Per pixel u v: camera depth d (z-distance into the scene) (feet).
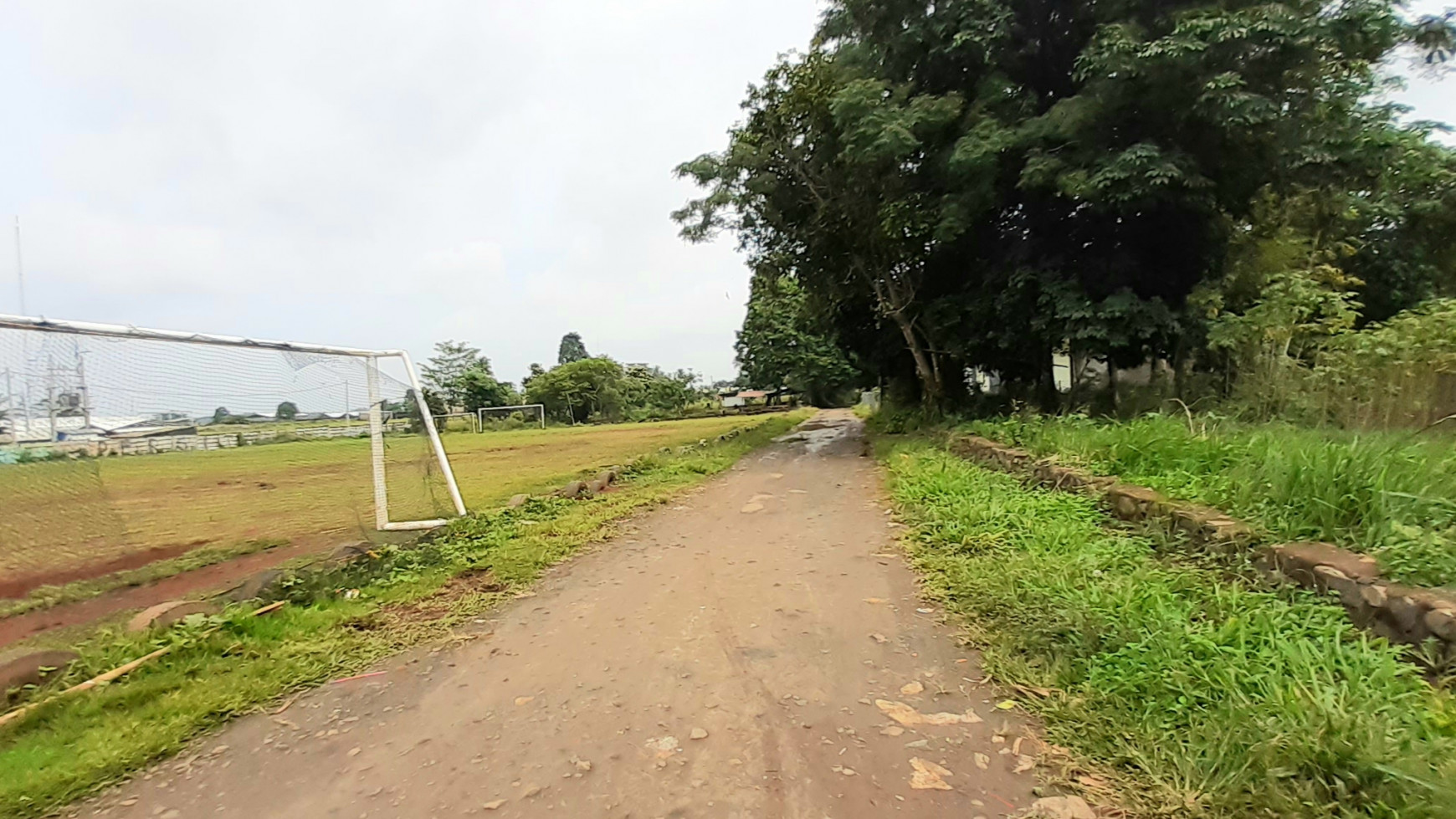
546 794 8.23
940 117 37.99
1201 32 29.17
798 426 92.27
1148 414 28.73
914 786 7.99
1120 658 10.11
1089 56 31.73
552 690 11.08
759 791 8.06
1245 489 14.37
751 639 12.84
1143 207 33.04
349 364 25.17
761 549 19.89
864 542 19.90
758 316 173.58
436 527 23.98
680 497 30.09
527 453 62.08
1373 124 35.01
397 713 10.56
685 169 52.75
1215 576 12.87
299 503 31.83
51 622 15.60
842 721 9.60
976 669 11.05
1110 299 34.24
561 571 18.30
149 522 27.86
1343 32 29.07
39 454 18.49
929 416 53.83
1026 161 36.22
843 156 43.27
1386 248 47.47
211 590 17.93
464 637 13.66
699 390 234.38
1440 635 9.04
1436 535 10.74
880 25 41.50
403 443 31.53
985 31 36.96
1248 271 35.78
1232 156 33.12
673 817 7.65
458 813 7.95
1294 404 24.93
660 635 13.32
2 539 18.66
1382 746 7.16
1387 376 21.85
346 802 8.27
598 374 174.91
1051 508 19.22
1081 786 7.77
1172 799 7.28
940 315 47.73
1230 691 8.57
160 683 11.37
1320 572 11.14
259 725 10.32
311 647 12.97
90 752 9.35
